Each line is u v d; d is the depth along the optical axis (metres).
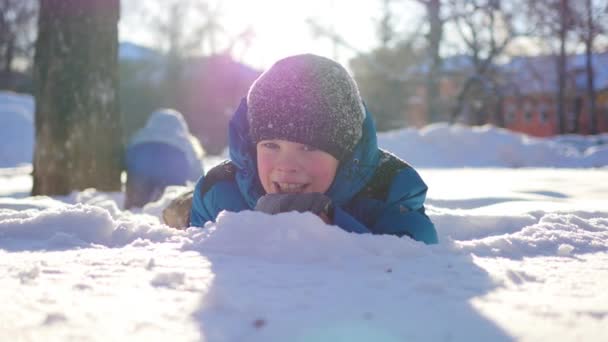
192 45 32.06
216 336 0.87
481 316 0.98
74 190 4.91
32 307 1.00
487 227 2.52
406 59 26.31
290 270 1.31
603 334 0.89
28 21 33.62
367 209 1.91
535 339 0.87
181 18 31.83
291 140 1.74
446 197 3.74
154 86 31.91
